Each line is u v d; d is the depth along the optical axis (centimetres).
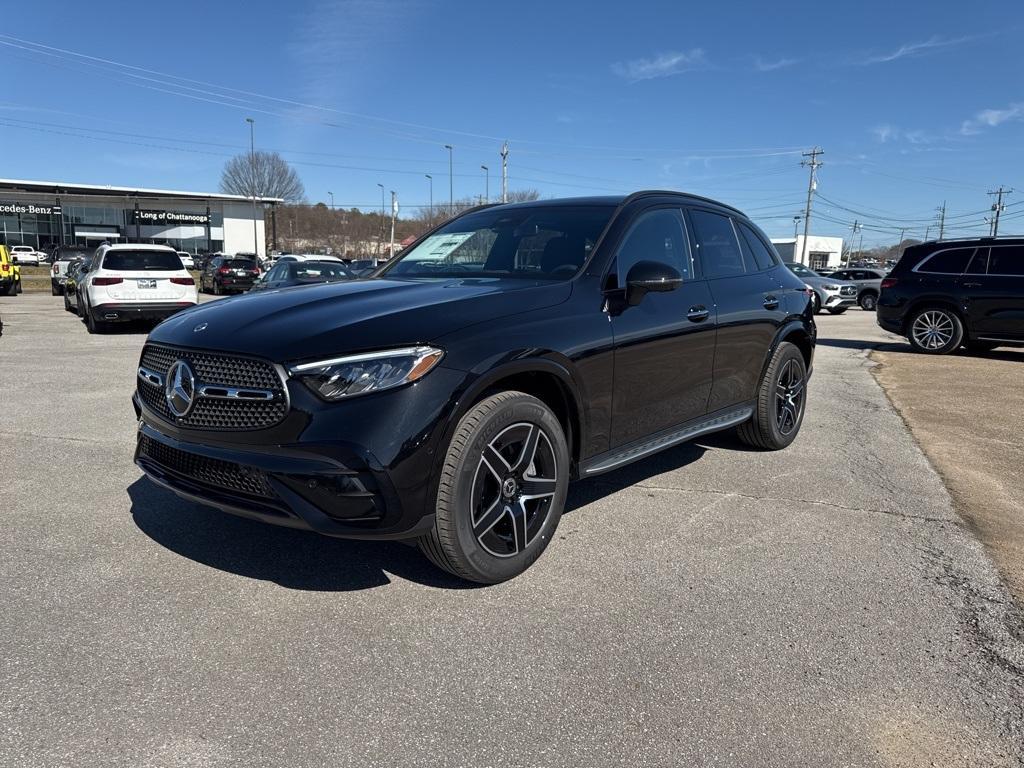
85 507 380
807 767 198
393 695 227
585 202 407
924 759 202
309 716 216
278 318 289
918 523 380
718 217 471
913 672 245
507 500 296
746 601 292
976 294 1069
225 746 202
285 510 257
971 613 285
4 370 831
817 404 702
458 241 418
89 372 821
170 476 296
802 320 520
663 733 211
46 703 218
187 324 306
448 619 273
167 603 281
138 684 229
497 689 231
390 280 375
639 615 279
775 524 375
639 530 364
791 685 236
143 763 194
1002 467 484
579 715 219
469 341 278
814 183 5888
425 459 262
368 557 325
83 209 5941
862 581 312
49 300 2388
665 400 385
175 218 6144
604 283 351
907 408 682
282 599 286
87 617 269
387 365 260
